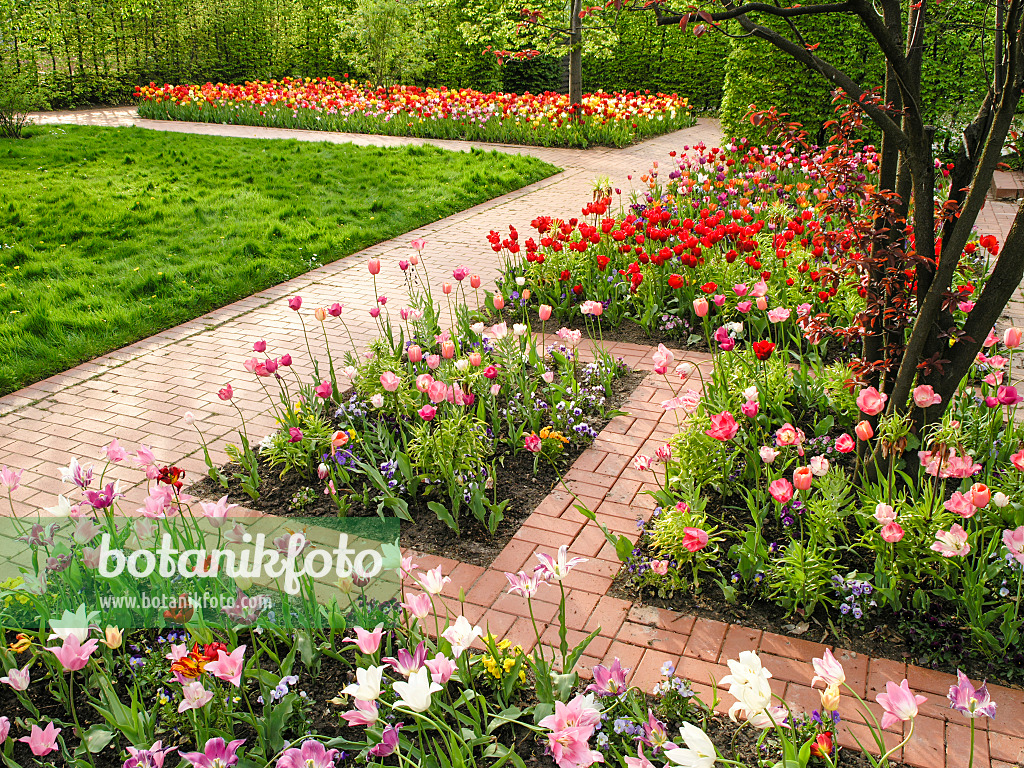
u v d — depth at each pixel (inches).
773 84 508.1
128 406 203.3
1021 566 115.3
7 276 287.3
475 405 188.1
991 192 427.8
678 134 708.7
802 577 120.3
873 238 149.1
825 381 179.0
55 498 161.5
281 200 414.9
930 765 97.9
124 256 318.7
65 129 642.2
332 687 112.1
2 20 636.7
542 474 168.7
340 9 933.2
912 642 117.9
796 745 98.5
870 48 488.1
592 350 232.5
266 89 772.0
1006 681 111.1
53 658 112.0
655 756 96.0
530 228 377.7
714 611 127.0
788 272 242.4
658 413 193.8
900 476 145.9
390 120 684.7
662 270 249.9
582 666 115.6
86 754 102.0
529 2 637.3
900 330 152.6
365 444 165.6
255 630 115.2
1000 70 142.3
